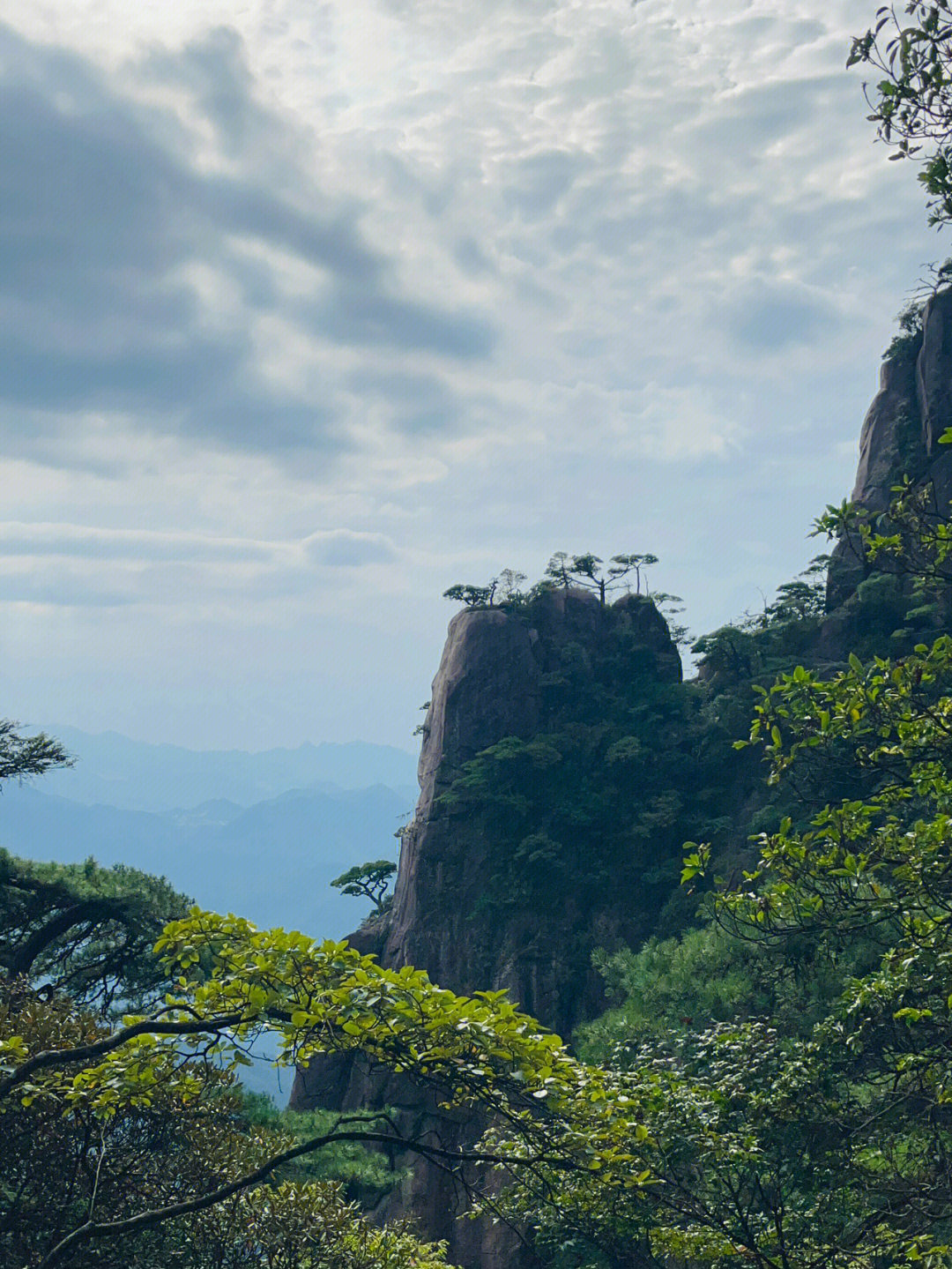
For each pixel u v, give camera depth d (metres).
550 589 84.06
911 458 73.81
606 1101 8.95
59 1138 12.15
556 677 78.31
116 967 26.70
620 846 71.00
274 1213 13.24
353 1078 60.12
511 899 70.06
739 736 72.06
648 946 30.52
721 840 67.44
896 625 70.31
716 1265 11.20
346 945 8.12
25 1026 12.20
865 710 11.08
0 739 26.56
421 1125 53.53
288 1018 8.07
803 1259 10.47
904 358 77.69
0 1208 12.20
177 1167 12.97
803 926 11.36
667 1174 10.68
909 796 11.36
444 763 76.31
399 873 78.31
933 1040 11.12
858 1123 11.39
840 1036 11.78
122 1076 8.85
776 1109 11.48
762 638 75.81
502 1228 47.16
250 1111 22.03
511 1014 8.12
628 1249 11.77
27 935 26.89
